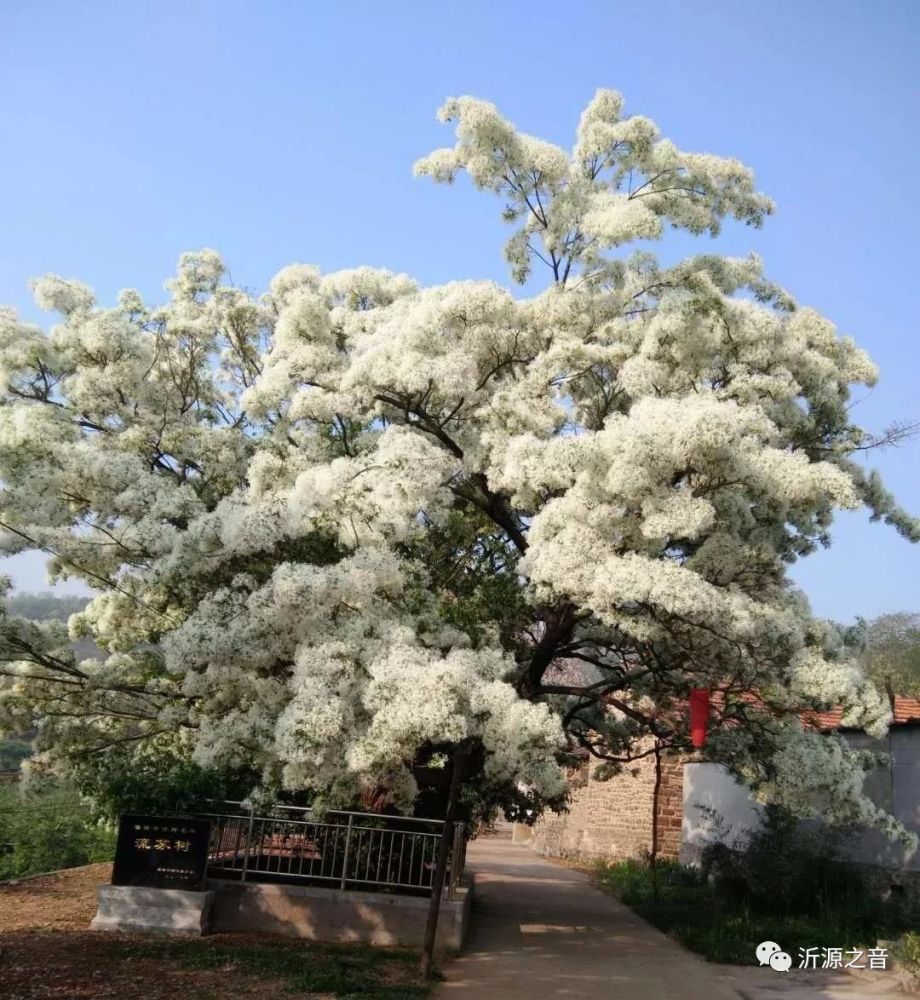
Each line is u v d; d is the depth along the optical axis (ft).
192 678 31.04
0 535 32.73
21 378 37.73
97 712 36.32
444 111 37.47
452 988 26.58
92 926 30.89
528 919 42.16
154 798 32.24
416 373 32.42
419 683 26.45
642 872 57.67
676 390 34.19
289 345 37.22
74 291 38.37
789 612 31.35
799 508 34.68
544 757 28.40
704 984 29.27
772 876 42.27
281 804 34.06
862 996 27.81
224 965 26.58
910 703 45.27
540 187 38.58
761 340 34.63
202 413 43.06
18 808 58.90
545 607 37.65
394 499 30.14
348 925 32.19
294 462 35.09
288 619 29.55
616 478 28.14
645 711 47.57
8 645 33.91
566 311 36.27
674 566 28.27
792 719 35.47
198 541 31.24
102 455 33.32
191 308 42.86
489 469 33.88
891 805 42.93
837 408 37.68
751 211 38.32
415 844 33.53
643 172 37.96
